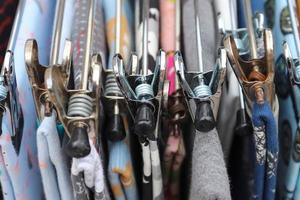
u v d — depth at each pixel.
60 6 0.53
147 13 0.54
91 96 0.44
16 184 0.49
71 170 0.43
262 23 0.55
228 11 0.60
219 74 0.44
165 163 0.54
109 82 0.50
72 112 0.42
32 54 0.44
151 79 0.46
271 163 0.47
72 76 0.50
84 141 0.41
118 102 0.50
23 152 0.51
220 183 0.45
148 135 0.45
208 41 0.55
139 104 0.45
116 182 0.50
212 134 0.47
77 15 0.56
